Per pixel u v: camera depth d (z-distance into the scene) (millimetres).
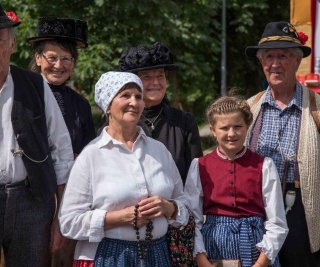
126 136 3564
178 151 4020
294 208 4082
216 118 3777
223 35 14969
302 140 4074
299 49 4176
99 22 12539
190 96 16938
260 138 4199
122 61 4148
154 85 4082
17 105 3512
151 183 3508
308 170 4031
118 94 3492
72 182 3486
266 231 3727
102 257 3447
